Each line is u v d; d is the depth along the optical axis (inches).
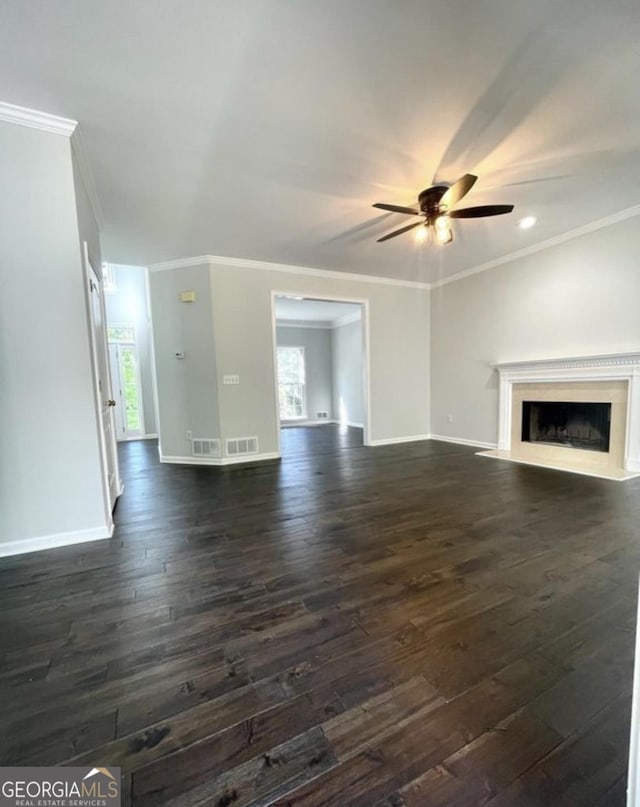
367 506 121.5
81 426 98.0
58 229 92.7
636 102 85.6
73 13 62.4
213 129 93.0
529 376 185.8
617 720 44.2
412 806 35.6
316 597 71.4
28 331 91.8
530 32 68.3
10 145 87.5
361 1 61.8
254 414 199.8
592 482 139.7
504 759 39.9
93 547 96.0
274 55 72.0
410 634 60.3
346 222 146.6
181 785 38.0
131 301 300.8
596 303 158.2
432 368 247.4
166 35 67.1
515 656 54.9
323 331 394.0
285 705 47.3
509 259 192.7
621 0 62.4
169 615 67.2
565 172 114.8
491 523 104.3
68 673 53.8
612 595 69.4
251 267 195.2
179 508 125.0
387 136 96.4
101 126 91.4
